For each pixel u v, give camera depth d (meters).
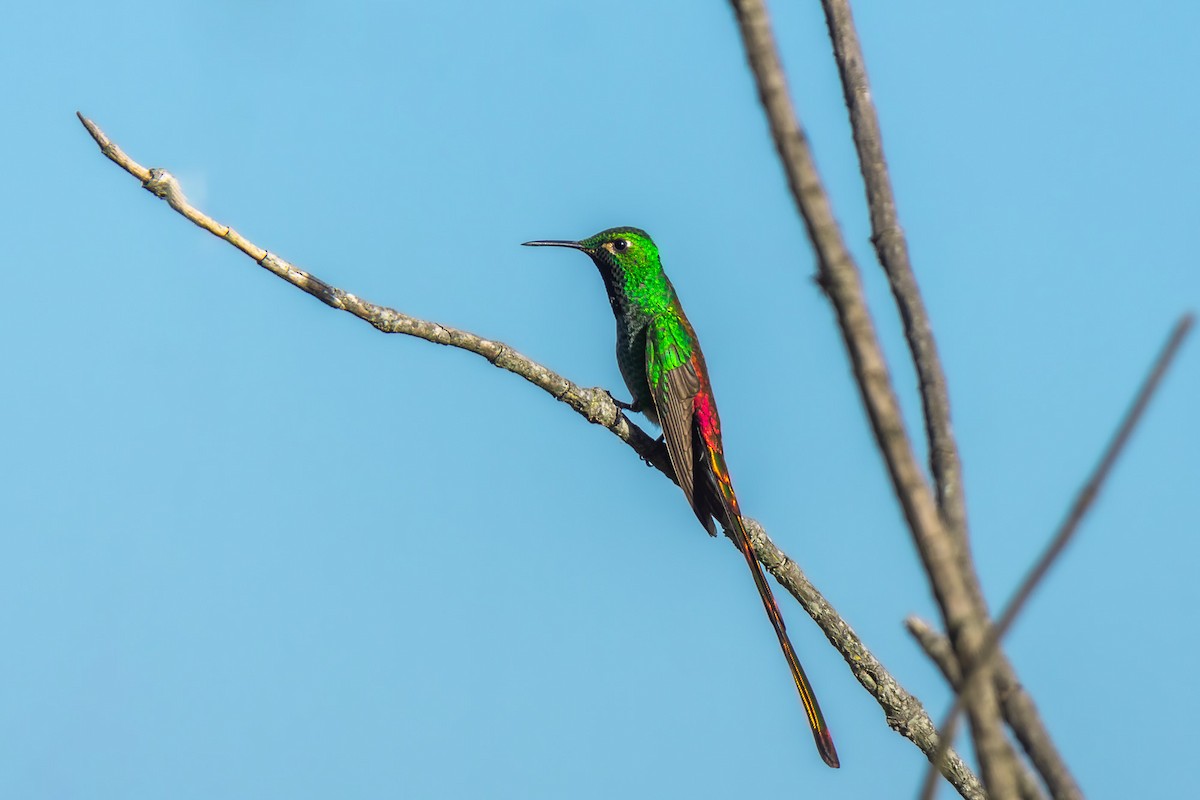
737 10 2.79
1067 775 3.13
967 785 7.86
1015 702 3.23
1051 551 2.63
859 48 4.75
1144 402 2.56
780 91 2.78
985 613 3.29
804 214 2.79
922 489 2.81
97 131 8.05
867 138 4.60
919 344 4.20
